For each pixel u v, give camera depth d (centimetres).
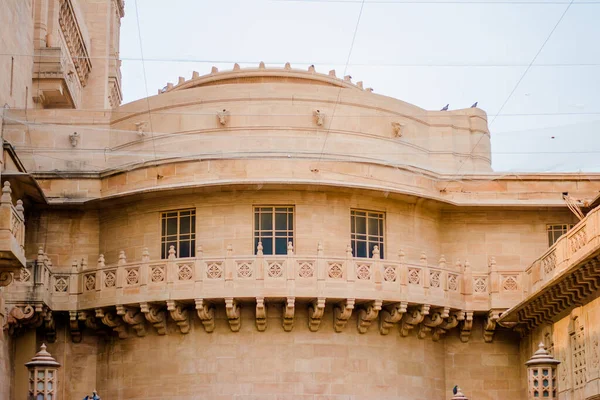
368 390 4359
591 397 3859
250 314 4347
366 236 4531
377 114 4681
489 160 4988
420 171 4647
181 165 4488
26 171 4647
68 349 4528
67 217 4678
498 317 4525
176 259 4288
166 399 4341
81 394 4497
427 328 4519
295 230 4431
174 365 4353
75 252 4653
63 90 5419
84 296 4441
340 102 4628
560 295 4044
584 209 4762
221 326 4350
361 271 4297
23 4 5066
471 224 4772
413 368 4484
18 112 4788
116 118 4800
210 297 4219
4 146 4225
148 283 4294
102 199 4566
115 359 4475
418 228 4650
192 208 4494
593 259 3678
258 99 4584
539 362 3819
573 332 4075
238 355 4322
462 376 4619
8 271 3725
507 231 4775
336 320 4341
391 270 4347
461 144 4909
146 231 4525
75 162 4772
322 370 4325
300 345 4334
